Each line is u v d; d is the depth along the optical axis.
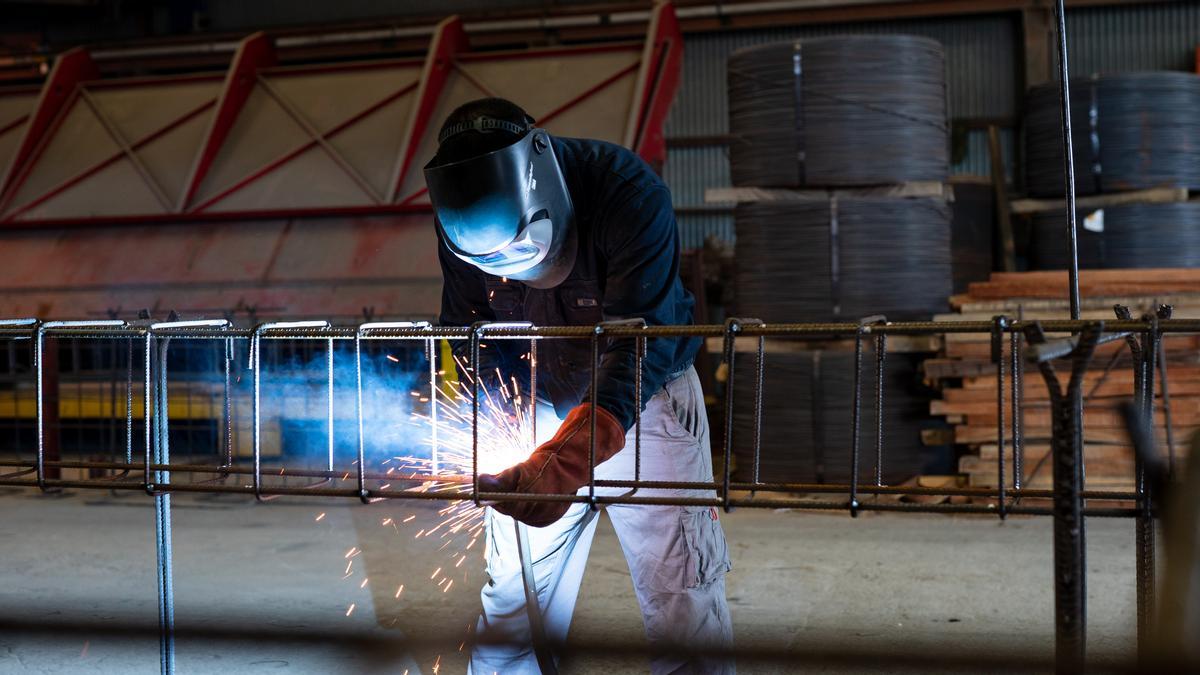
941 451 6.46
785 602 4.06
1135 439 1.49
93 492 6.79
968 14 11.51
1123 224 6.88
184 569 4.73
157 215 7.86
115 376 7.17
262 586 4.39
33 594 4.32
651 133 7.47
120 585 4.48
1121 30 11.20
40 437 2.12
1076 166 7.04
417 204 7.42
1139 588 1.85
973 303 5.81
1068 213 2.24
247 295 7.39
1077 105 7.01
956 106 11.61
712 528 2.44
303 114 7.98
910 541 5.12
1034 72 11.23
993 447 5.73
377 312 7.11
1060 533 1.50
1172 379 5.49
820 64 6.14
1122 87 6.90
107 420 7.41
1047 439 5.64
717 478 6.41
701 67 12.12
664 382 2.40
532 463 1.86
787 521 5.65
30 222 8.09
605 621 3.79
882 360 1.83
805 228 6.23
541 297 2.44
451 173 2.04
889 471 6.23
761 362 1.98
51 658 3.30
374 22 12.33
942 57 6.40
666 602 2.41
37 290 7.82
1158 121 6.87
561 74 7.65
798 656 1.47
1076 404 1.49
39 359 2.12
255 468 1.99
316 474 1.97
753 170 6.34
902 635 3.58
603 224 2.26
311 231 7.66
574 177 2.29
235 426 6.70
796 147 6.20
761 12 11.58
